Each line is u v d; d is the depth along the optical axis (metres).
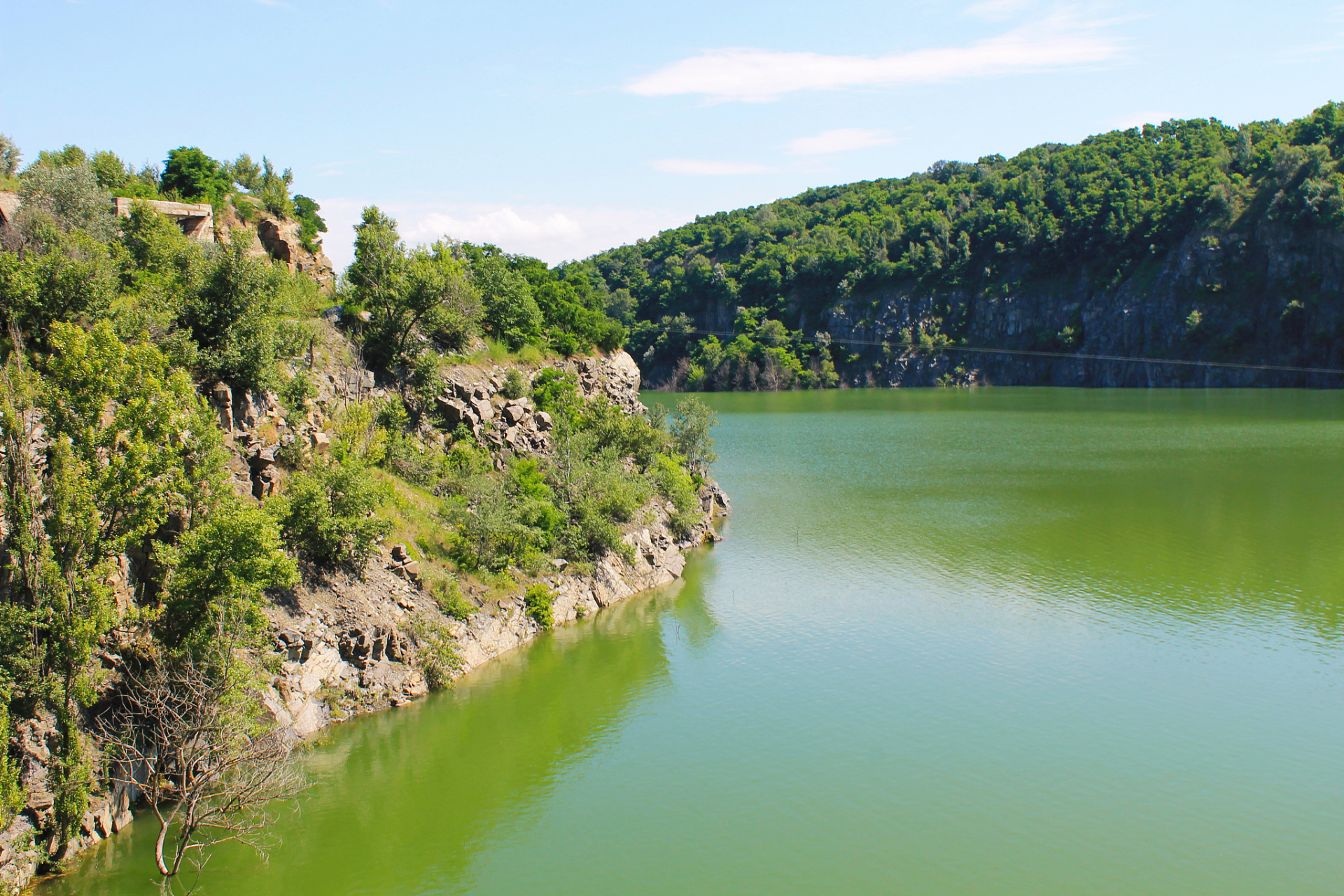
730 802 39.50
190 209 61.22
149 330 42.03
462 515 53.50
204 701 33.12
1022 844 36.75
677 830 37.47
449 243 83.56
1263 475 106.94
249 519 35.16
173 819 33.56
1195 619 60.25
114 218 54.78
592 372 89.50
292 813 37.38
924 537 80.88
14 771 28.83
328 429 51.44
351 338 59.88
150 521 34.22
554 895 33.31
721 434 152.62
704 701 48.50
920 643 56.31
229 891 32.34
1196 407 181.50
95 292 40.47
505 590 53.97
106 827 33.03
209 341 45.47
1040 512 90.25
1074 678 51.50
